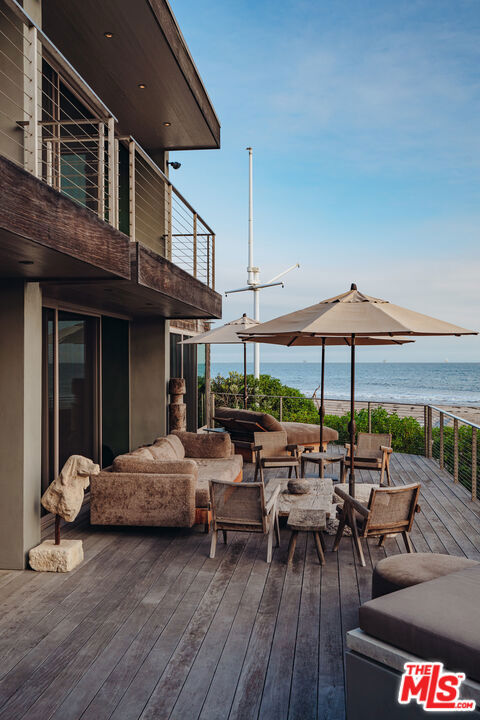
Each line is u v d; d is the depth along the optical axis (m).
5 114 4.93
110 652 3.85
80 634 4.11
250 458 11.34
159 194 10.66
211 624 4.26
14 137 4.96
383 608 2.75
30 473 5.55
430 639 2.51
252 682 3.47
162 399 10.66
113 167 5.60
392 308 5.84
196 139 10.27
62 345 7.86
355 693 2.75
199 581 5.13
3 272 5.11
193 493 6.35
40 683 3.47
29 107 4.53
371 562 5.64
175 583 5.09
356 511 5.72
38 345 5.71
